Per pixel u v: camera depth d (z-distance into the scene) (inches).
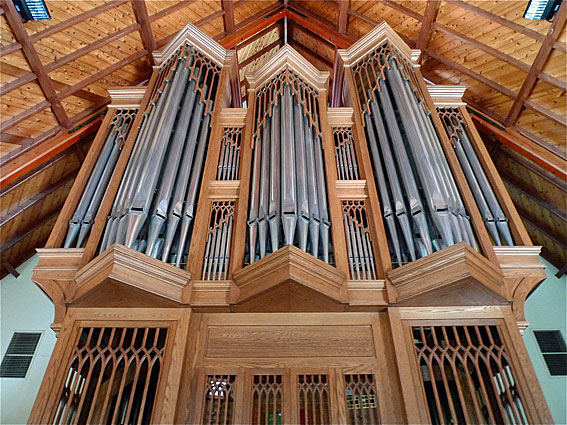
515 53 225.5
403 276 131.4
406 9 264.1
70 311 131.7
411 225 152.0
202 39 229.6
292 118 187.8
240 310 132.9
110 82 261.0
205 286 134.0
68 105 244.8
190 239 151.0
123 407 141.2
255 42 345.1
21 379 262.7
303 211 148.0
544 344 274.7
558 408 251.0
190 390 119.3
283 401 116.9
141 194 150.9
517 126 245.1
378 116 192.7
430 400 142.8
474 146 183.8
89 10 220.7
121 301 129.9
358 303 131.3
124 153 174.1
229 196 163.5
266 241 146.9
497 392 116.6
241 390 119.3
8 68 203.6
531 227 297.4
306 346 127.2
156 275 128.1
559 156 230.1
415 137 172.4
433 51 265.7
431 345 145.3
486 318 130.0
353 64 231.0
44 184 271.1
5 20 189.3
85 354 126.3
